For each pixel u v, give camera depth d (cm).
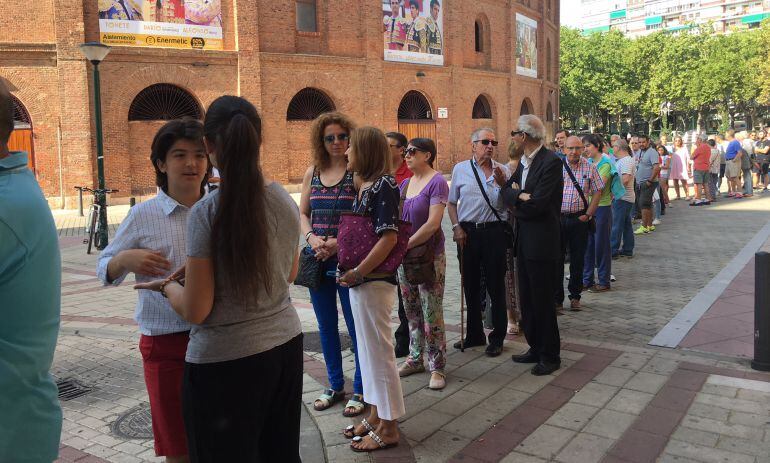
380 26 2639
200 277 236
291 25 2380
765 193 2159
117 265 281
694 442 397
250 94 2258
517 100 3494
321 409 469
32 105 1945
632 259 1068
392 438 404
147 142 2108
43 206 206
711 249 1130
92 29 1989
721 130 6781
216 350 244
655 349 584
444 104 2980
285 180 2384
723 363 541
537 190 516
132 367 577
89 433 438
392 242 381
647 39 5978
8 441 199
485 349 597
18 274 195
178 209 303
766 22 5934
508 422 436
